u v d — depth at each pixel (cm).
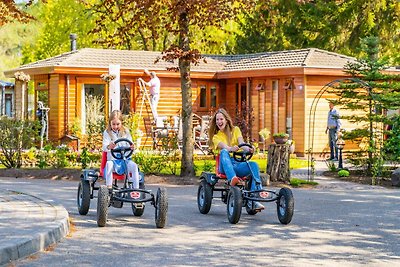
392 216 1381
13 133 2228
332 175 2231
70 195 1642
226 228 1205
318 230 1196
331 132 2755
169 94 3466
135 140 2530
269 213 1400
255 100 3384
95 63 3347
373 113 2234
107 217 1289
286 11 4475
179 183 1981
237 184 1285
